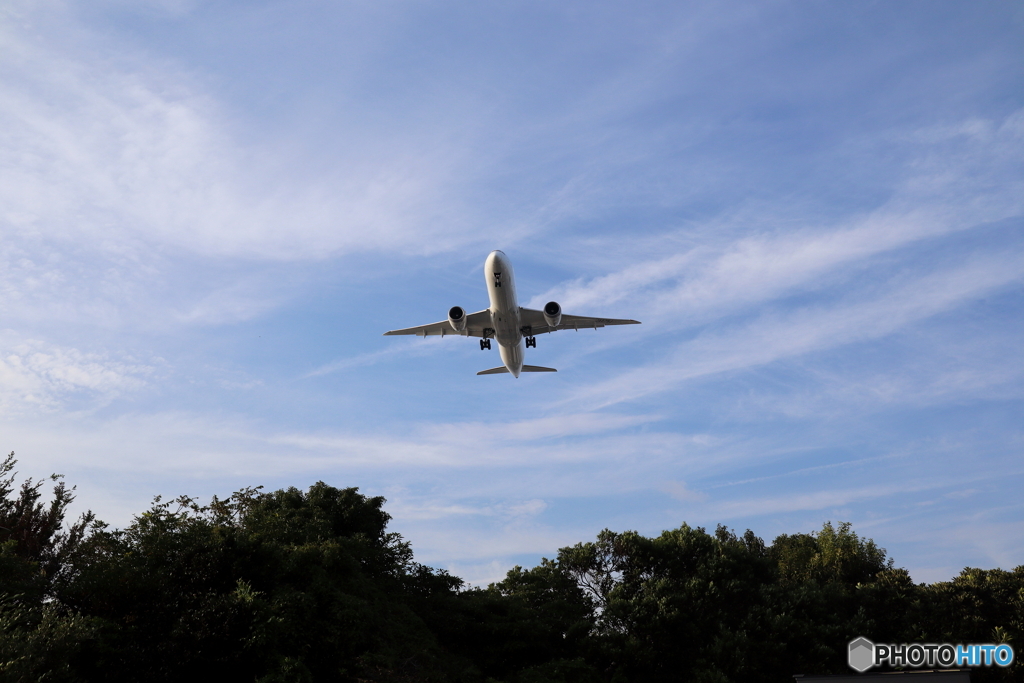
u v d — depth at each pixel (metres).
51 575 24.78
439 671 28.11
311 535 30.02
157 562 23.17
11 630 18.94
